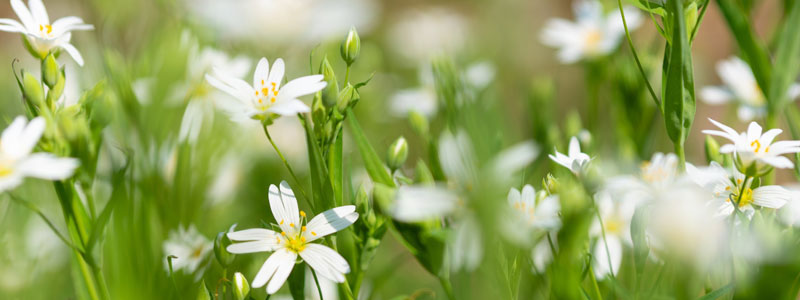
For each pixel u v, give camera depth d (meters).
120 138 0.54
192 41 0.57
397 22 1.01
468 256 0.44
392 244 0.63
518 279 0.46
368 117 0.72
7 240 0.51
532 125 0.54
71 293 0.53
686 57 0.47
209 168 0.55
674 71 0.47
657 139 0.58
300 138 0.62
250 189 0.59
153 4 0.59
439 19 0.97
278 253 0.46
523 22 0.63
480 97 0.49
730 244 0.45
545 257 0.48
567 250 0.45
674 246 0.44
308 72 0.68
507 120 0.45
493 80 0.56
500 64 0.62
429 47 0.94
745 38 0.50
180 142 0.54
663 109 0.47
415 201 0.44
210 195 0.55
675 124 0.47
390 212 0.46
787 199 0.46
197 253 0.51
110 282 0.48
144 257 0.49
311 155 0.47
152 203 0.53
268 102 0.47
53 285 0.52
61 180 0.47
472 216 0.44
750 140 0.46
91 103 0.47
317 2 0.70
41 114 0.47
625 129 0.56
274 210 0.47
